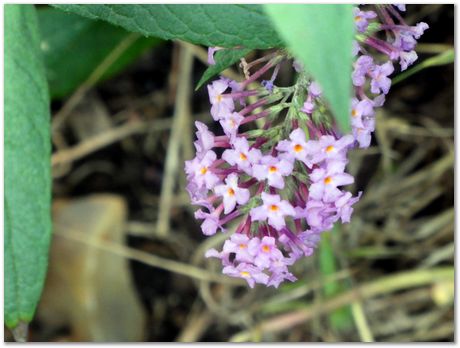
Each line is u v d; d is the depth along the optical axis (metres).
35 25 0.23
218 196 0.18
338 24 0.13
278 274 0.18
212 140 0.18
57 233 0.32
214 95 0.18
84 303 0.32
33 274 0.22
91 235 0.32
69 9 0.19
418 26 0.19
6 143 0.22
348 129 0.13
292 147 0.17
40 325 0.32
